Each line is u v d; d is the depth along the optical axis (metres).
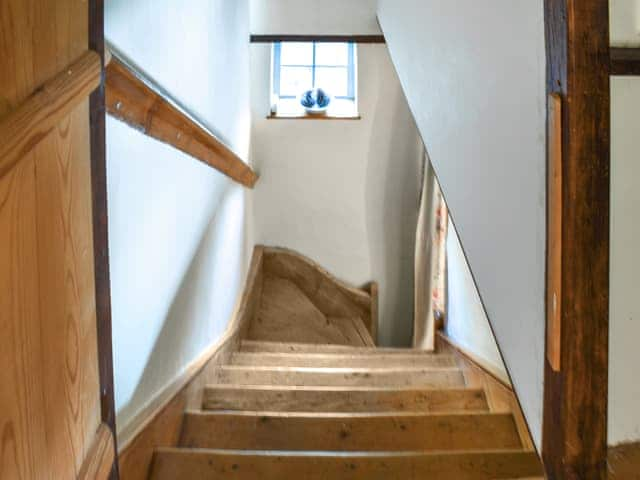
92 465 0.67
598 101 0.76
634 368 0.84
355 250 3.60
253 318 3.02
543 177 0.82
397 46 2.15
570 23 0.76
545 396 0.84
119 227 0.95
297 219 3.53
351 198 3.55
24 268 0.49
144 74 1.05
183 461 1.15
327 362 2.27
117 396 0.99
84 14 0.65
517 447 1.40
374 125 3.48
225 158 1.99
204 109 1.67
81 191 0.65
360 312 3.57
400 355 2.38
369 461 1.20
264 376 1.90
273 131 3.45
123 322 1.00
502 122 0.99
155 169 1.16
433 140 1.52
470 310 1.96
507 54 0.96
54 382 0.57
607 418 0.81
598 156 0.77
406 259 3.68
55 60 0.55
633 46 0.83
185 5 1.39
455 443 1.40
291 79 3.62
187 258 1.48
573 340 0.78
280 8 3.14
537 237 0.85
